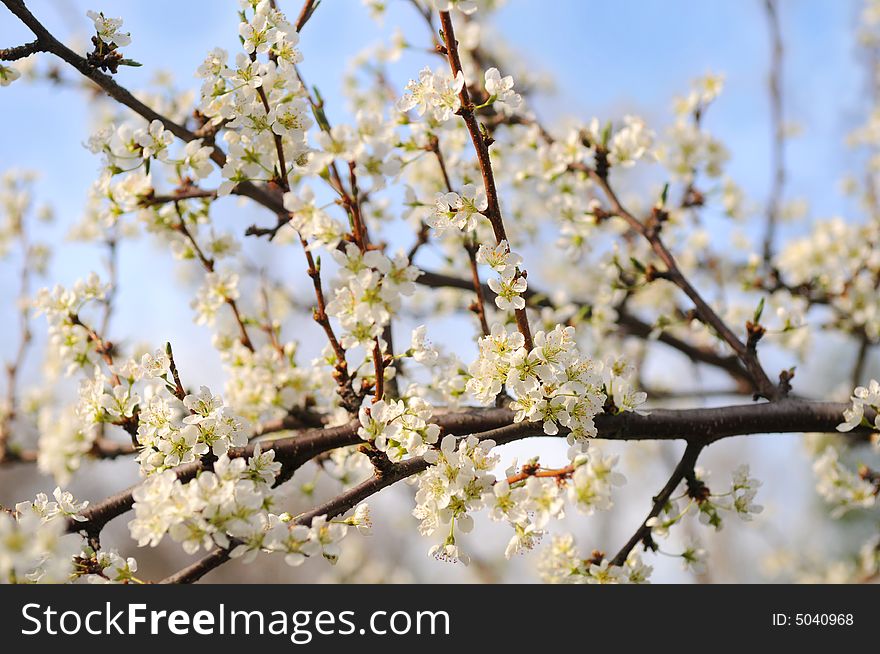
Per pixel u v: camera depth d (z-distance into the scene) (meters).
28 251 7.50
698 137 6.26
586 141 5.44
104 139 3.92
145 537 2.91
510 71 7.75
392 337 4.68
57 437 5.52
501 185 6.26
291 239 4.93
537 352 3.31
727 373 7.63
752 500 4.02
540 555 4.06
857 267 7.21
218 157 4.41
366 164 3.31
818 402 4.25
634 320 6.89
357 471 5.14
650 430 4.02
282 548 3.05
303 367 5.11
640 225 5.31
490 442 3.29
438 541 3.47
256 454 3.36
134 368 3.85
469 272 6.36
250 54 3.60
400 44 5.97
